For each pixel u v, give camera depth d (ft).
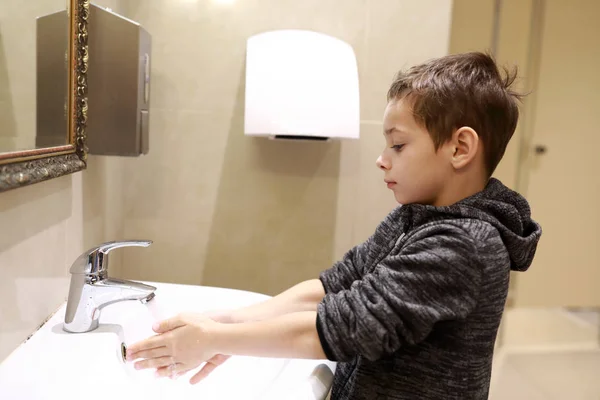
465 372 1.84
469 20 6.51
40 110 2.23
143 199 4.05
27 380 1.90
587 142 7.64
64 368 2.00
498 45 6.59
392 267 1.80
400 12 3.87
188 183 4.04
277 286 4.17
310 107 3.37
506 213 1.92
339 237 4.11
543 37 7.20
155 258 4.13
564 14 7.16
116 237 3.88
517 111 2.04
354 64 3.62
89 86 2.98
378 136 4.00
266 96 3.39
